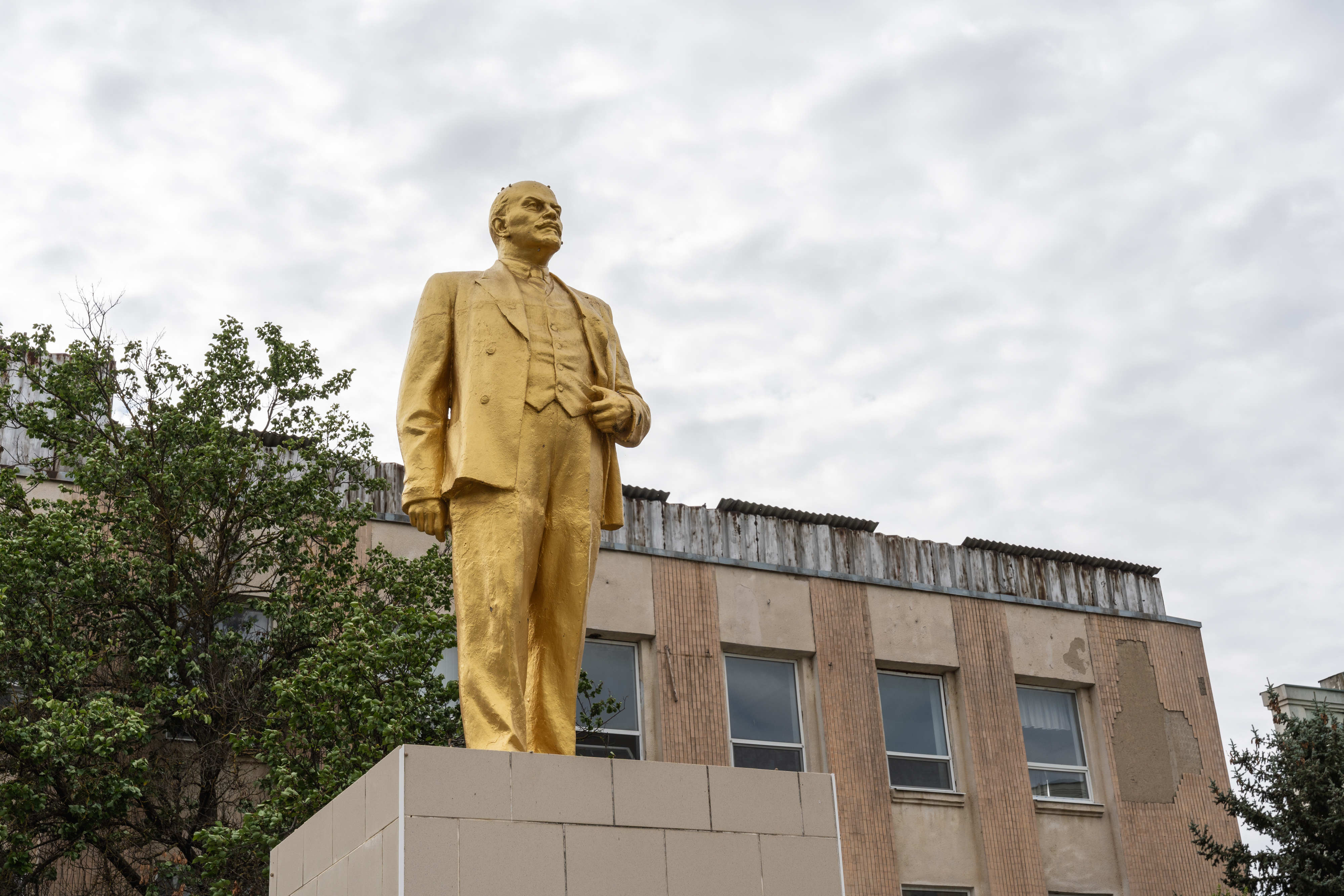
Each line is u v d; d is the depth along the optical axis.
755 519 22.00
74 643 15.50
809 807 7.55
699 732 19.98
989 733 22.17
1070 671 23.38
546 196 8.77
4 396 16.25
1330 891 18.62
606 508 8.65
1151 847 22.55
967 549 23.59
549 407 8.18
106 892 15.61
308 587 16.39
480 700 7.62
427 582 16.09
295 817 13.15
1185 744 23.73
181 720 16.28
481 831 6.71
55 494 17.66
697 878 7.09
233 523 16.69
